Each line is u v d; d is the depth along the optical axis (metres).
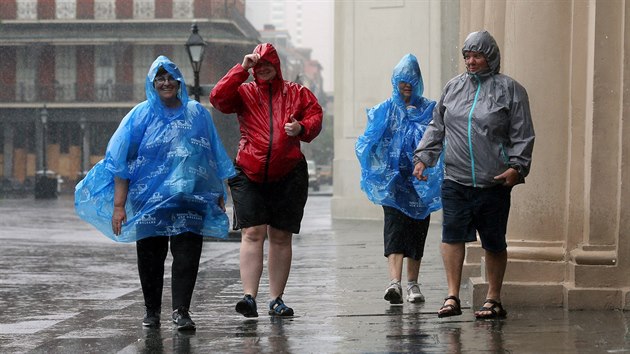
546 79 9.07
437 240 20.17
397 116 9.99
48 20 74.44
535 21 9.06
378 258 15.61
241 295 10.95
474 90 8.33
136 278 13.69
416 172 8.63
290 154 8.52
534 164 9.12
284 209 8.67
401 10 29.09
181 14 74.25
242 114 8.61
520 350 6.68
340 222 28.17
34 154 76.06
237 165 8.60
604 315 8.39
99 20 74.06
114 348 7.27
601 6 8.58
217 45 74.12
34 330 8.77
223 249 18.89
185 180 7.90
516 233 9.20
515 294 9.02
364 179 10.01
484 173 8.20
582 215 8.98
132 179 8.00
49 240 21.80
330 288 11.30
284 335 7.62
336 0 30.64
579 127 8.98
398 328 7.95
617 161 8.67
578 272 8.73
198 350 6.95
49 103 74.81
